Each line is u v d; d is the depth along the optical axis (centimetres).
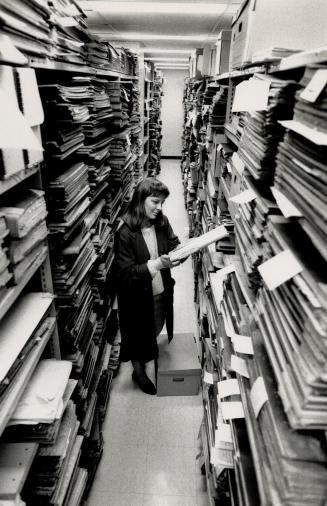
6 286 90
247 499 90
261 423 85
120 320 247
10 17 82
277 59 98
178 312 373
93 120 195
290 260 78
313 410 62
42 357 138
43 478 115
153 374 286
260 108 97
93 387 203
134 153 404
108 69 254
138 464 212
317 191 69
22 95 85
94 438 192
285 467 69
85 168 170
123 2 275
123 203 331
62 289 140
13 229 85
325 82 64
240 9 171
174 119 1255
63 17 127
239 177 157
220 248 212
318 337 62
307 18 95
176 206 714
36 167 101
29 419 100
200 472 208
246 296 126
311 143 75
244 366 110
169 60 864
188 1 266
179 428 238
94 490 197
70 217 139
